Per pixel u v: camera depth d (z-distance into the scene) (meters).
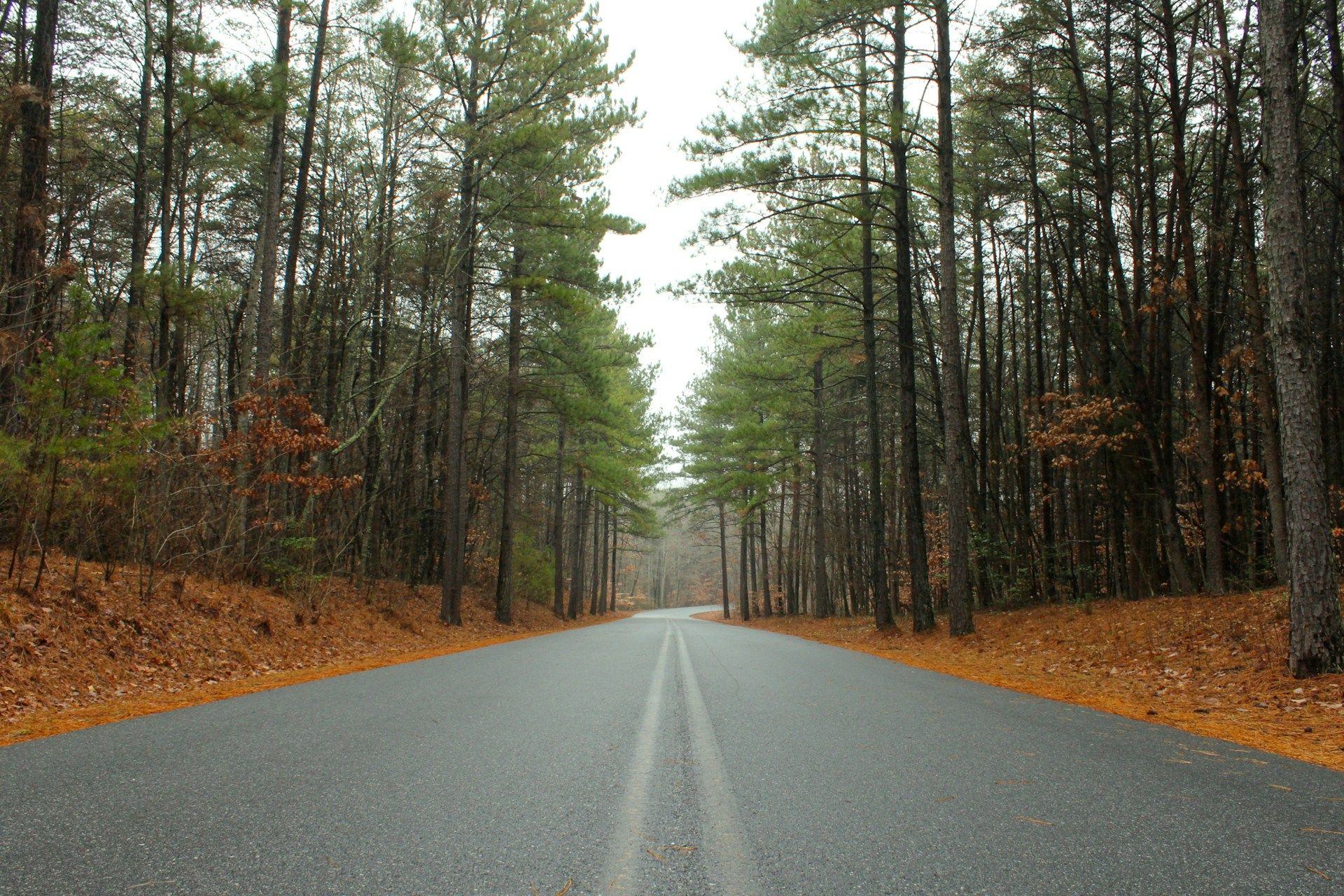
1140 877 2.38
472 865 2.46
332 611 14.25
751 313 29.19
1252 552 13.75
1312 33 11.85
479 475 29.86
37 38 11.59
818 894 2.23
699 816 3.03
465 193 19.30
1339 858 2.57
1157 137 17.23
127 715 5.47
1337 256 13.93
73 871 2.36
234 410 13.04
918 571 16.39
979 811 3.13
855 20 15.71
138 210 16.12
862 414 28.25
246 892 2.21
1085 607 14.42
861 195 16.88
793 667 9.55
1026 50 15.81
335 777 3.63
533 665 9.43
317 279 20.14
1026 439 20.84
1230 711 6.62
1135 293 14.82
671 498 42.22
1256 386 12.53
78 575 9.09
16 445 8.37
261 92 12.49
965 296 25.09
